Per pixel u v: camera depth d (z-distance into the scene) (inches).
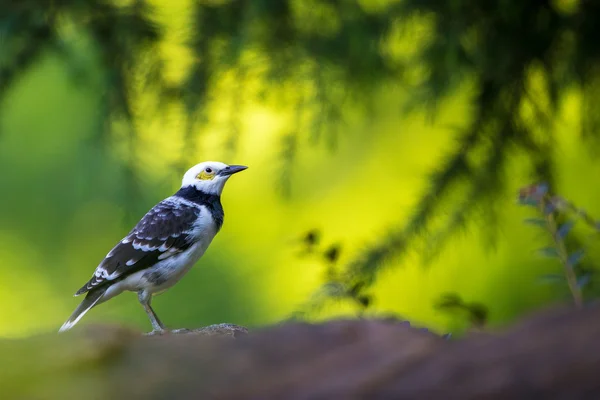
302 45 409.4
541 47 407.8
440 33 398.0
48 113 722.2
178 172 413.4
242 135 425.1
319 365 113.7
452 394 104.8
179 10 442.0
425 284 554.6
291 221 659.4
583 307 112.4
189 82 407.2
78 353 113.6
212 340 120.6
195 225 419.2
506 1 393.4
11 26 402.0
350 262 410.6
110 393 110.3
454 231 413.4
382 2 452.1
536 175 418.6
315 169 638.5
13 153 749.9
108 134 414.9
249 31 400.2
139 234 413.4
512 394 102.3
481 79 413.1
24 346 115.9
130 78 415.2
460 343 111.8
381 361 112.1
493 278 550.3
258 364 114.9
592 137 441.4
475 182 414.6
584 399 98.9
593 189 531.5
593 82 415.2
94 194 439.2
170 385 111.3
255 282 696.4
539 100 417.7
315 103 409.4
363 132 605.9
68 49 416.8
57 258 800.3
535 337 107.3
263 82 410.9
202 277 707.4
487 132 417.4
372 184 630.5
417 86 411.8
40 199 777.6
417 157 607.2
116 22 411.8
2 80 410.3
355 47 408.8
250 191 681.0
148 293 418.9
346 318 126.0
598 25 403.9
